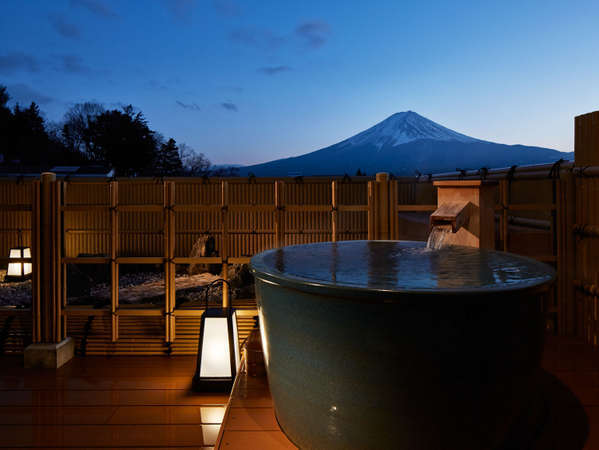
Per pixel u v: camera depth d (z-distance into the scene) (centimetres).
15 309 385
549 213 368
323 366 132
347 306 125
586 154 328
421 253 196
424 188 660
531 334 131
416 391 122
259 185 751
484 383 123
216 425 253
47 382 313
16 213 798
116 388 303
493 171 485
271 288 148
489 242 272
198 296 587
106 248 873
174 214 359
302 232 678
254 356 237
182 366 341
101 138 3497
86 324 376
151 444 233
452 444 126
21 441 236
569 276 343
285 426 156
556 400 208
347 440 132
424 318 119
